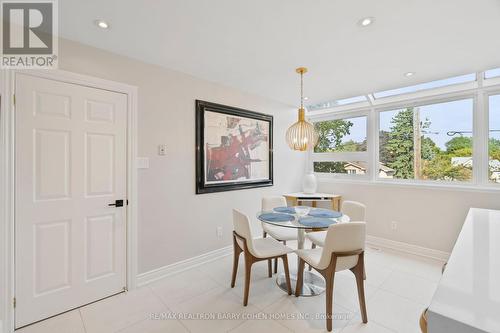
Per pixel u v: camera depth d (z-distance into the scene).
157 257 2.44
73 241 1.93
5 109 1.64
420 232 3.10
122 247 2.19
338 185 3.93
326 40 1.94
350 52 2.15
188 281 2.41
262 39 1.93
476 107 2.79
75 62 1.93
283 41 1.97
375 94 3.54
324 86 3.08
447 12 1.56
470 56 2.20
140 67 2.30
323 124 4.30
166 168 2.50
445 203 2.91
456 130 2.94
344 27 1.76
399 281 2.39
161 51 2.13
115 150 2.13
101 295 2.07
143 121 2.32
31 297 1.75
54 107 1.83
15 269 1.69
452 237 2.86
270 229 2.80
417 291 2.21
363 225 1.77
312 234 2.67
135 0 1.46
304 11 1.57
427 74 2.65
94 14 1.60
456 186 2.87
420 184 3.14
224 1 1.47
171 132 2.53
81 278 1.97
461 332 0.57
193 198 2.74
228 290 2.24
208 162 2.88
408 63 2.37
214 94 2.94
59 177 1.86
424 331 0.85
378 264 2.80
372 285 2.32
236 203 3.23
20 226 1.71
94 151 2.02
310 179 3.86
